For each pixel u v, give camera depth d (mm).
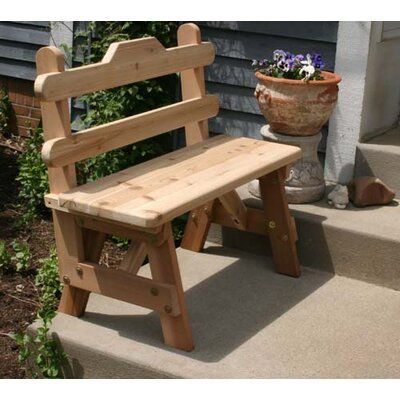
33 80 5473
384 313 3693
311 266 4066
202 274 3988
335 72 4277
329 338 3498
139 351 3344
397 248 3832
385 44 4352
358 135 4297
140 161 4762
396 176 4230
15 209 4840
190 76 4016
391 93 4523
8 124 5684
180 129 4836
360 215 4070
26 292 4020
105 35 4855
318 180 4188
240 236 4215
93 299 3727
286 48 4461
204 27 4648
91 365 3389
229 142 3967
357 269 3953
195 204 3289
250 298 3787
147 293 3326
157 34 4734
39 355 3439
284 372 3266
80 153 3420
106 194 3324
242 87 4617
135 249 3520
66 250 3490
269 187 3893
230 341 3449
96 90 3461
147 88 4637
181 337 3346
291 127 4055
